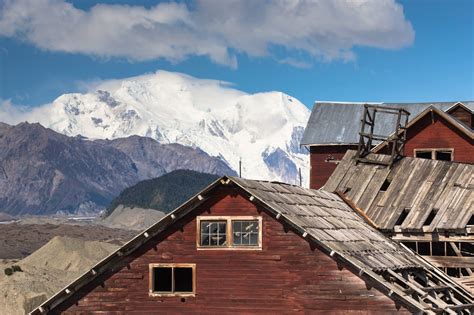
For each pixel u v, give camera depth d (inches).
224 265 1459.2
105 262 1493.6
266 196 1482.5
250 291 1444.4
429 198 1792.6
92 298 1501.0
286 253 1434.5
